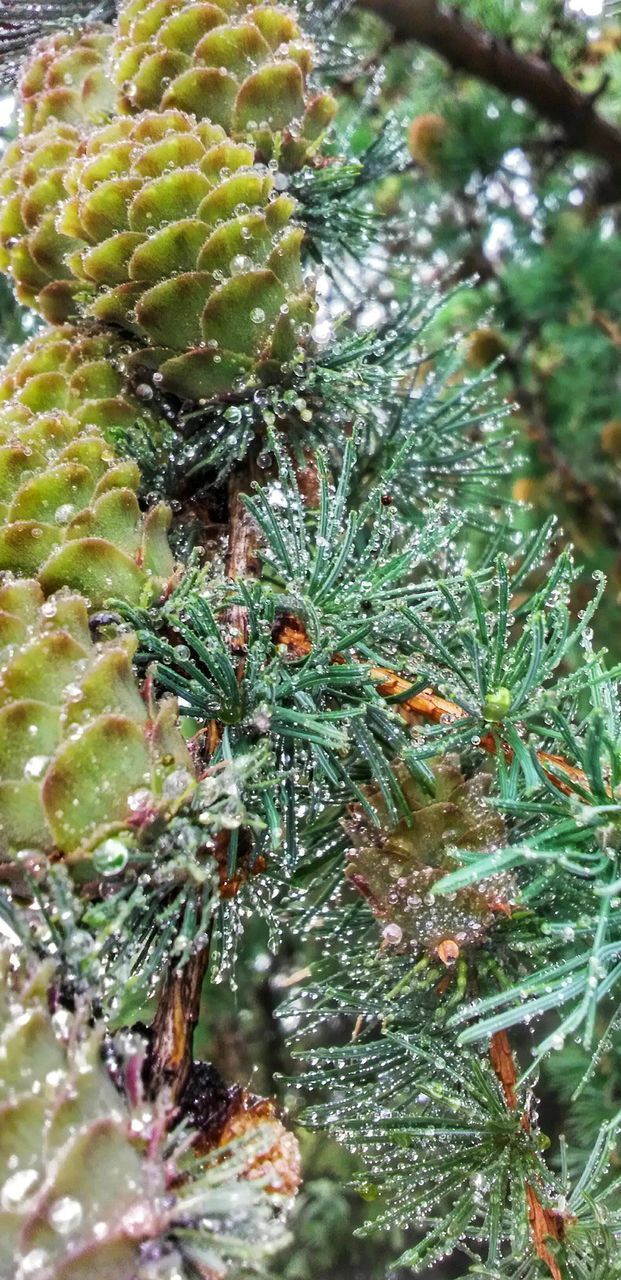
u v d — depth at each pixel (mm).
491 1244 128
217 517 156
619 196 326
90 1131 102
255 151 150
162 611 131
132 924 122
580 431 324
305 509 154
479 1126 134
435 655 140
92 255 142
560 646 132
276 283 140
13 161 164
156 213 140
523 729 135
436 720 141
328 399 151
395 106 321
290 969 276
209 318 140
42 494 131
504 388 302
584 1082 124
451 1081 140
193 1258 104
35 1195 100
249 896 138
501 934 137
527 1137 134
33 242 155
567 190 332
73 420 139
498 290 326
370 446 178
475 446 186
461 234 322
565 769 134
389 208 323
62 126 160
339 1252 273
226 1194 105
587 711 157
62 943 113
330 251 185
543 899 139
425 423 177
